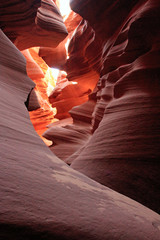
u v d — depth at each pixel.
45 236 0.71
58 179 1.28
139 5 7.24
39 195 0.92
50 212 0.84
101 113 7.38
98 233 0.89
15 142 1.58
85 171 4.23
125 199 1.92
